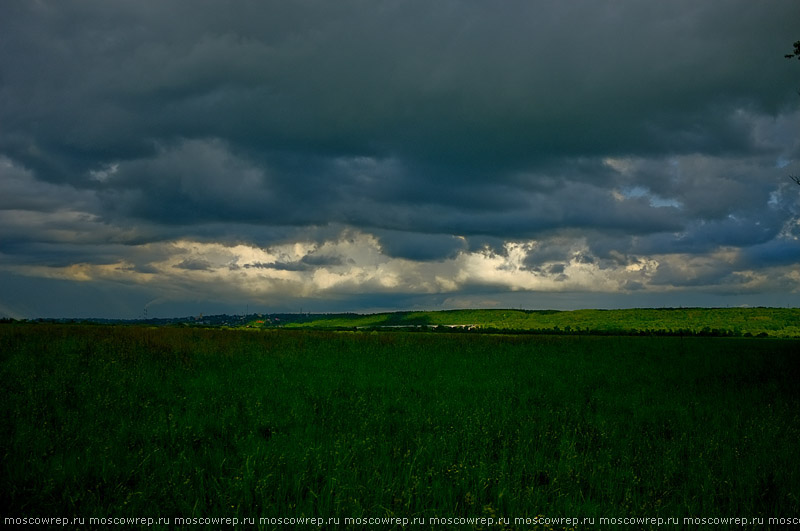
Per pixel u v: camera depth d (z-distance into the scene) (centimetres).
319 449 661
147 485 542
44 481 540
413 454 682
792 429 873
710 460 691
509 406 1064
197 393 1085
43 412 851
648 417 991
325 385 1270
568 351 2827
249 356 1880
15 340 1833
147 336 2277
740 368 2039
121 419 809
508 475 594
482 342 3372
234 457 642
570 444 748
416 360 2023
